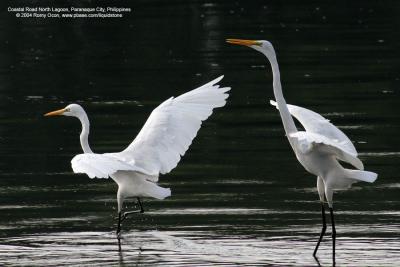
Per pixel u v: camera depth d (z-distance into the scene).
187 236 12.76
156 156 12.48
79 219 13.57
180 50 28.36
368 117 19.69
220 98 12.84
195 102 12.86
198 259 11.82
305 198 14.41
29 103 21.67
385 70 24.92
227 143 17.97
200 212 13.80
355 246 12.30
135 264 11.62
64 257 11.90
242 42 13.25
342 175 12.51
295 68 25.52
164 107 12.91
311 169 12.78
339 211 13.80
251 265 11.57
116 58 27.30
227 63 26.47
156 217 13.66
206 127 19.45
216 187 14.98
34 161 16.69
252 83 23.67
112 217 13.70
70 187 15.20
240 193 14.65
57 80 24.38
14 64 26.59
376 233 12.78
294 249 12.20
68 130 19.16
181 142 12.62
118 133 18.56
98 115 20.33
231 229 13.02
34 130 19.14
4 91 23.06
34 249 12.23
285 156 16.94
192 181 15.37
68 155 17.06
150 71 25.31
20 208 14.02
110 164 11.35
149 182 12.58
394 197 14.41
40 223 13.34
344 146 11.43
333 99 21.50
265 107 21.16
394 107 20.56
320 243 12.49
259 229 13.01
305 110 12.99
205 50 28.38
